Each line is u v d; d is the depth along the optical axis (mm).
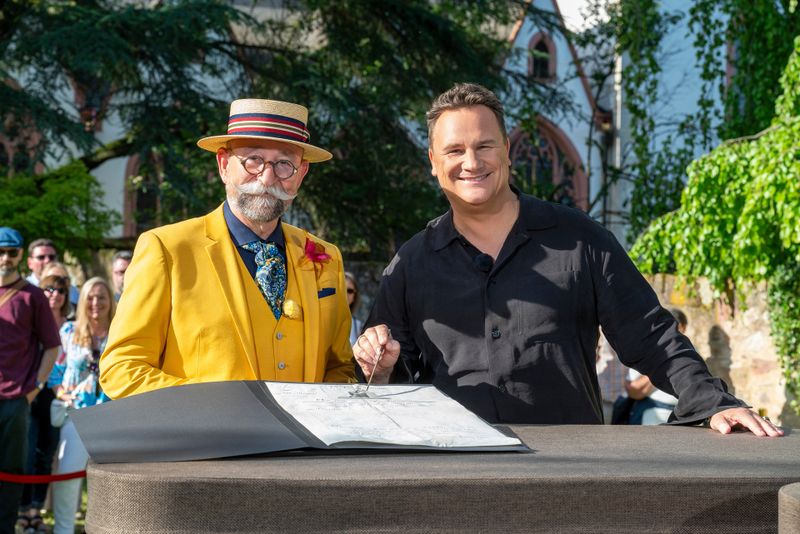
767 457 1573
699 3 13602
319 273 2906
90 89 15500
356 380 2600
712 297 9477
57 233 15617
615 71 19516
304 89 15734
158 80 15461
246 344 2635
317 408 1808
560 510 1351
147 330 2580
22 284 6102
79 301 6441
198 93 15281
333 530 1322
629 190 20953
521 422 2502
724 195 8875
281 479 1324
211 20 14438
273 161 2730
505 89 17062
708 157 8969
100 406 1813
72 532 6207
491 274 2549
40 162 14445
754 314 9258
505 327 2525
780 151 8477
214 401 1823
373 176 16688
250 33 19875
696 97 20672
